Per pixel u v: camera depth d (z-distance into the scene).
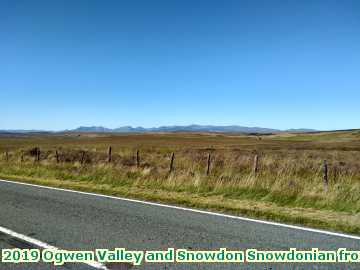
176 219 7.99
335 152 38.50
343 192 10.61
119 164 19.94
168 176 14.79
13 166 20.92
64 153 29.83
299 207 9.68
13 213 8.60
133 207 9.37
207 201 10.32
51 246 6.08
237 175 14.17
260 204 10.03
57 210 8.96
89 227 7.29
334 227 7.39
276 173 15.43
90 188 12.88
